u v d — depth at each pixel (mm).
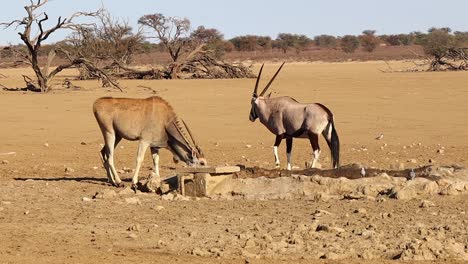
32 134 39406
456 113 45875
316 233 16531
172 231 17188
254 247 15609
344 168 22344
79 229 17547
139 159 23672
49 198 21688
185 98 58969
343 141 35469
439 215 18266
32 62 69688
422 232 16359
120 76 90750
